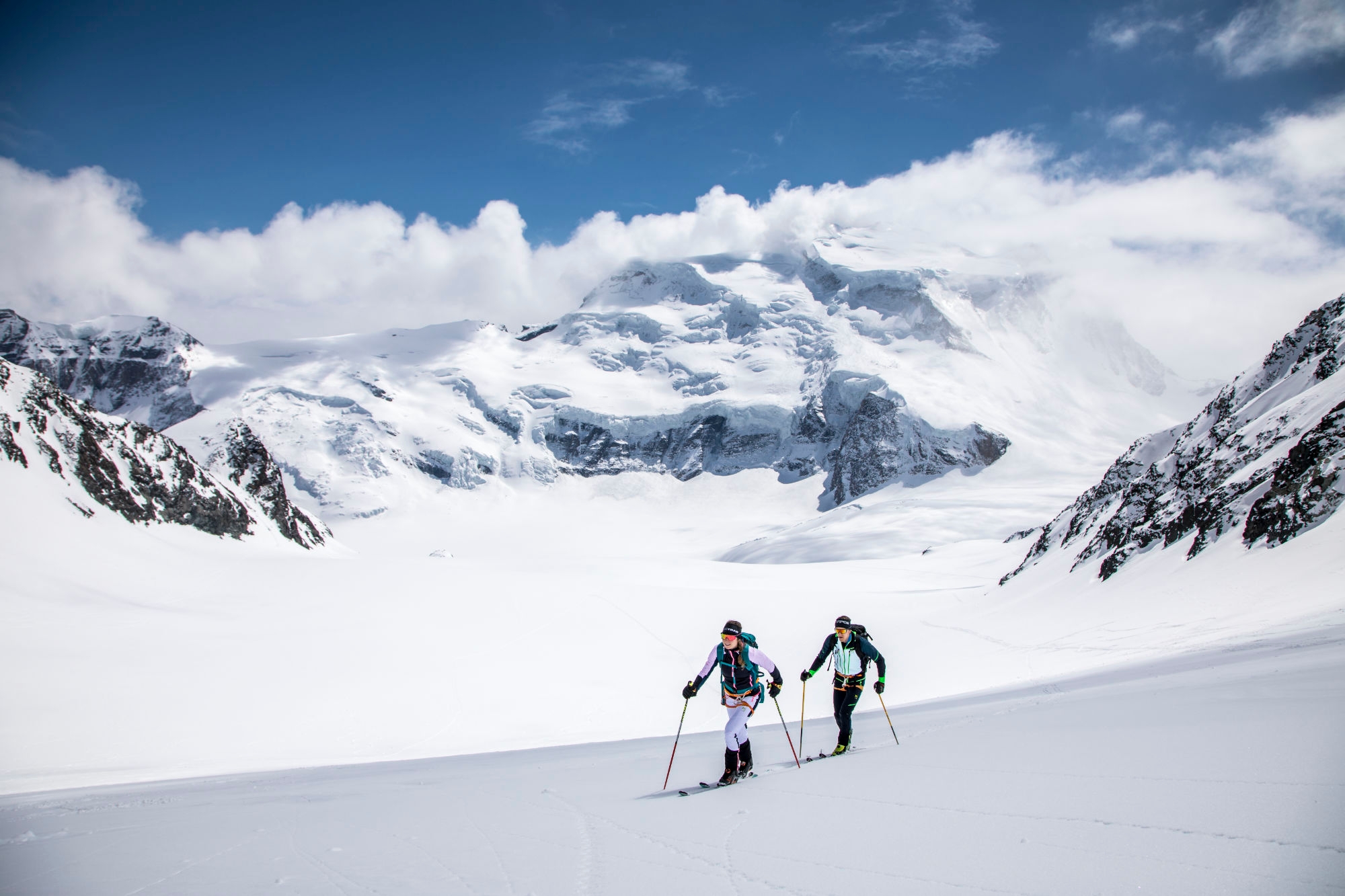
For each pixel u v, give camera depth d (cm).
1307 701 852
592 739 2983
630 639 4822
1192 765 664
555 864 632
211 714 3173
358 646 4297
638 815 809
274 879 644
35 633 3950
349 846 765
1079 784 667
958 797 691
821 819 685
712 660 1002
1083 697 1373
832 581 10281
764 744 1460
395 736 3084
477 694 3650
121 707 3145
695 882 543
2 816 1170
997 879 476
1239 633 2364
